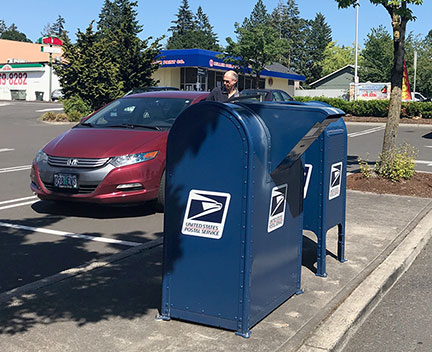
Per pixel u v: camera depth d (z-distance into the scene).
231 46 37.28
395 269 5.36
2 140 18.08
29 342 3.62
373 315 4.52
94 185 7.10
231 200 3.68
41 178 7.37
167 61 38.62
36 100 54.66
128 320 3.99
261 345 3.62
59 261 5.61
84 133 7.81
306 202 5.12
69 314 4.09
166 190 3.91
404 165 9.91
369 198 8.98
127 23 29.83
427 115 31.62
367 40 56.22
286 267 4.33
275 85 53.03
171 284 3.96
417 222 7.34
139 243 6.30
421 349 3.91
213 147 3.70
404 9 9.30
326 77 71.25
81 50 27.47
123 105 8.70
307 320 4.05
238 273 3.71
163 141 7.60
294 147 3.76
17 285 4.89
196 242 3.83
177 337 3.72
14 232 6.71
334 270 5.31
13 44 84.00
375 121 31.22
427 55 54.97
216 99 7.00
